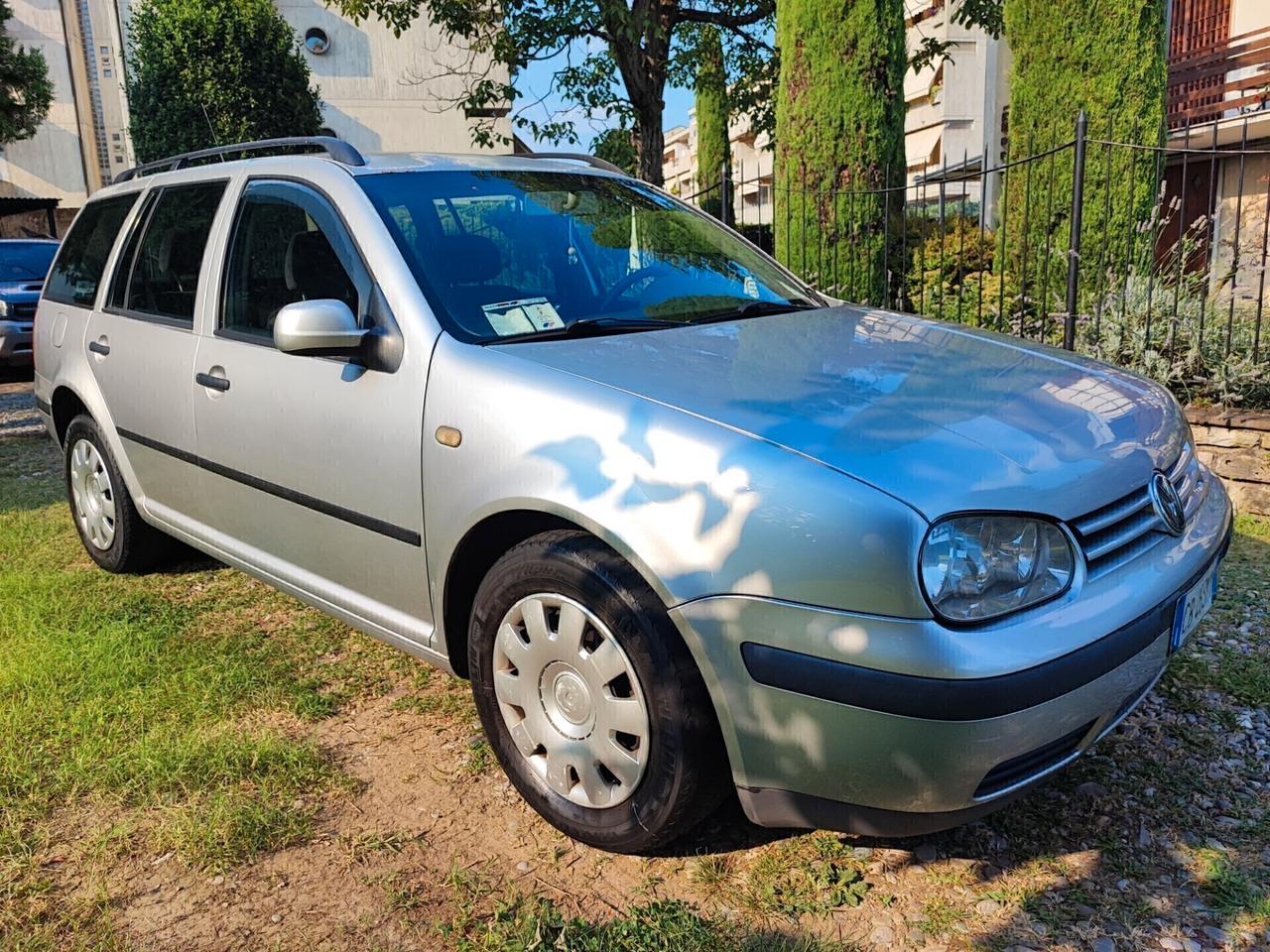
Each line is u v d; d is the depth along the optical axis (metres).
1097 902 2.17
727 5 9.41
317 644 3.58
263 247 3.24
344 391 2.78
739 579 1.98
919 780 1.89
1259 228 8.68
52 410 4.53
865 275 7.24
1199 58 12.54
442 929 2.13
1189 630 2.31
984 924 2.11
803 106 7.23
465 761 2.80
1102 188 6.69
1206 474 2.79
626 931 2.08
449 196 3.04
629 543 2.11
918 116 18.50
